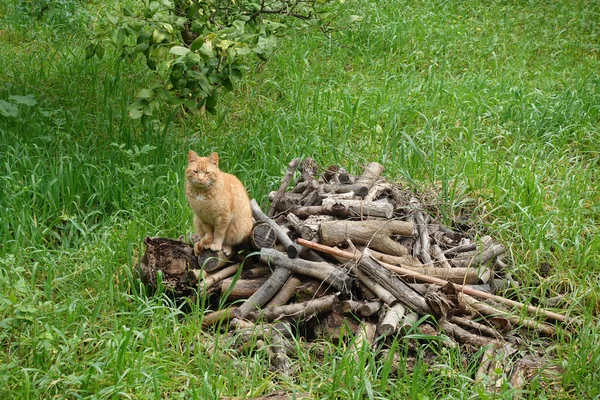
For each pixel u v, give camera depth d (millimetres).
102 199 5320
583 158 6086
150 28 5395
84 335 4477
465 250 4973
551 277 4969
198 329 4461
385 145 5980
